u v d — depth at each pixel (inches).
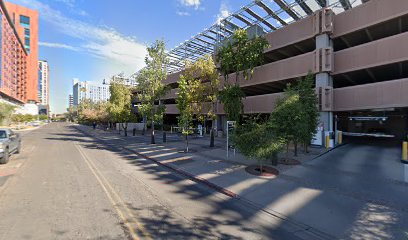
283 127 442.6
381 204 241.6
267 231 191.8
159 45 797.2
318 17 654.5
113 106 1154.7
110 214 213.3
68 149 648.4
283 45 761.6
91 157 522.9
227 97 604.1
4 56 2534.5
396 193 272.4
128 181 330.3
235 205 249.8
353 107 634.8
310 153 537.0
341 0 728.3
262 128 348.5
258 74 835.4
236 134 384.5
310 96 517.7
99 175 357.1
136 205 238.7
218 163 448.5
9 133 491.2
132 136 1129.4
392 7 565.0
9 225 187.2
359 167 404.2
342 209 231.5
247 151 346.9
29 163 438.9
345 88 652.7
